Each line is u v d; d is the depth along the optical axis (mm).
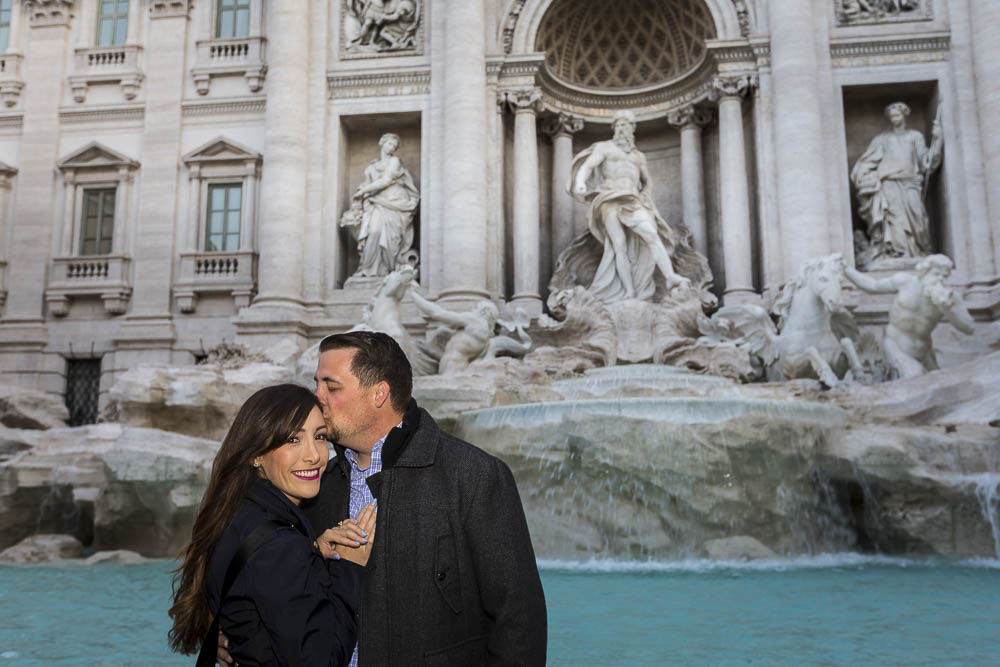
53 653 6379
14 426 20328
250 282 24453
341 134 24984
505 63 23938
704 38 24609
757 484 12242
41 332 25234
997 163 21516
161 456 13695
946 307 15680
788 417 12500
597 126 26188
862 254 22797
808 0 22703
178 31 26516
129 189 25984
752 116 23516
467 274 22344
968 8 23031
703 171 24969
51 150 26312
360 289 23656
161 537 13977
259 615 2451
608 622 7309
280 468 2826
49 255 25844
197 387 16047
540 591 2889
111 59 26797
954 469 12461
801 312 17172
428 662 2773
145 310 24969
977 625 7109
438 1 24703
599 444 12227
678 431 12078
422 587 2816
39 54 26922
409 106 24469
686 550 11992
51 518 15086
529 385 15758
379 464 3086
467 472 2926
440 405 14555
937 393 13953
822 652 6125
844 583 9609
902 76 23094
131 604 8789
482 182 23047
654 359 19844
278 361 20922
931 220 23469
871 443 12766
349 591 2668
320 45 24875
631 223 21641
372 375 3016
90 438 15773
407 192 24406
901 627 7043
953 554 12297
